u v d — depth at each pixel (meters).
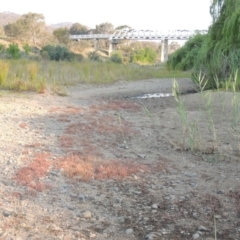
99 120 7.92
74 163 4.84
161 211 3.73
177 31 64.94
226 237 3.27
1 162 4.73
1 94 11.01
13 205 3.61
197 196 4.09
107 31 90.69
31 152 5.21
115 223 3.46
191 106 10.34
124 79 20.12
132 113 9.22
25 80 13.26
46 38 63.72
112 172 4.64
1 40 54.41
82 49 65.31
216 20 16.55
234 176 4.71
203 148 5.86
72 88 14.91
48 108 9.16
